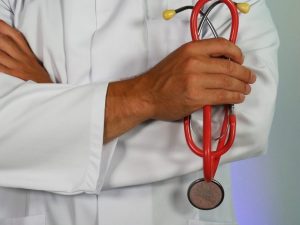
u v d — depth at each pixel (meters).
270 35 1.01
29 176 0.88
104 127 0.87
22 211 1.05
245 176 1.56
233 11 0.86
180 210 1.06
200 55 0.82
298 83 1.50
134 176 0.95
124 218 1.01
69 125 0.86
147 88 0.85
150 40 1.00
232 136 0.85
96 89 0.87
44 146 0.87
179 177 1.04
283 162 1.54
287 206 1.56
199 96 0.82
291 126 1.52
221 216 1.13
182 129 0.92
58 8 1.02
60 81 1.01
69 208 1.03
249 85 0.88
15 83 0.93
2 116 0.87
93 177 0.88
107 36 0.98
